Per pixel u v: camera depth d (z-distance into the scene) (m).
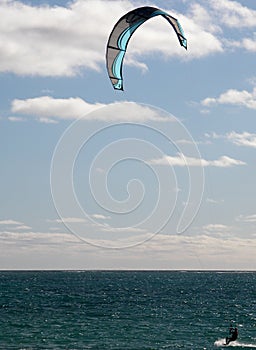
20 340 85.38
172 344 83.75
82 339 86.94
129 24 52.19
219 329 101.19
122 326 102.69
